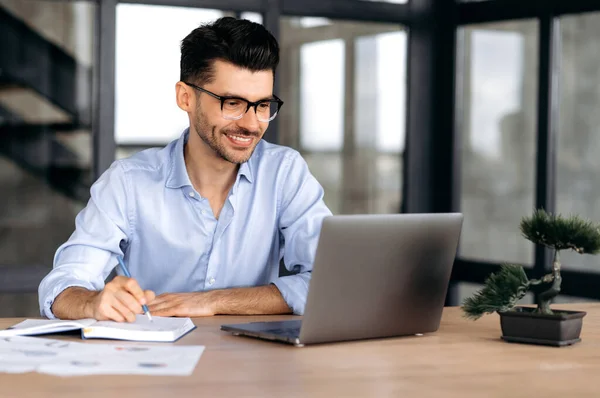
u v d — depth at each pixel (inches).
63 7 158.9
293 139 178.7
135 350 60.3
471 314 68.4
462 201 190.4
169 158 91.1
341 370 56.0
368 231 64.6
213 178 90.1
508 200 178.5
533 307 75.8
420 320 70.0
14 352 58.6
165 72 165.8
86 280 82.7
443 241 69.9
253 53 81.6
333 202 184.7
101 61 160.4
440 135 192.9
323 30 180.5
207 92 82.7
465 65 188.5
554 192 168.4
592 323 77.3
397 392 50.4
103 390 49.3
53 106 159.5
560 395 50.4
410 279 68.5
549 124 167.6
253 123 83.1
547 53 167.5
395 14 187.0
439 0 191.6
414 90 190.5
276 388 50.7
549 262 169.5
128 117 163.5
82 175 162.1
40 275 160.6
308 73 179.3
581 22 162.4
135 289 70.0
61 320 72.0
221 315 79.5
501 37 179.2
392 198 190.7
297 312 80.8
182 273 91.1
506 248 179.0
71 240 85.1
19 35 156.9
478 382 53.3
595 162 160.7
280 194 93.1
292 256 92.0
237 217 91.4
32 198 159.5
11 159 157.8
